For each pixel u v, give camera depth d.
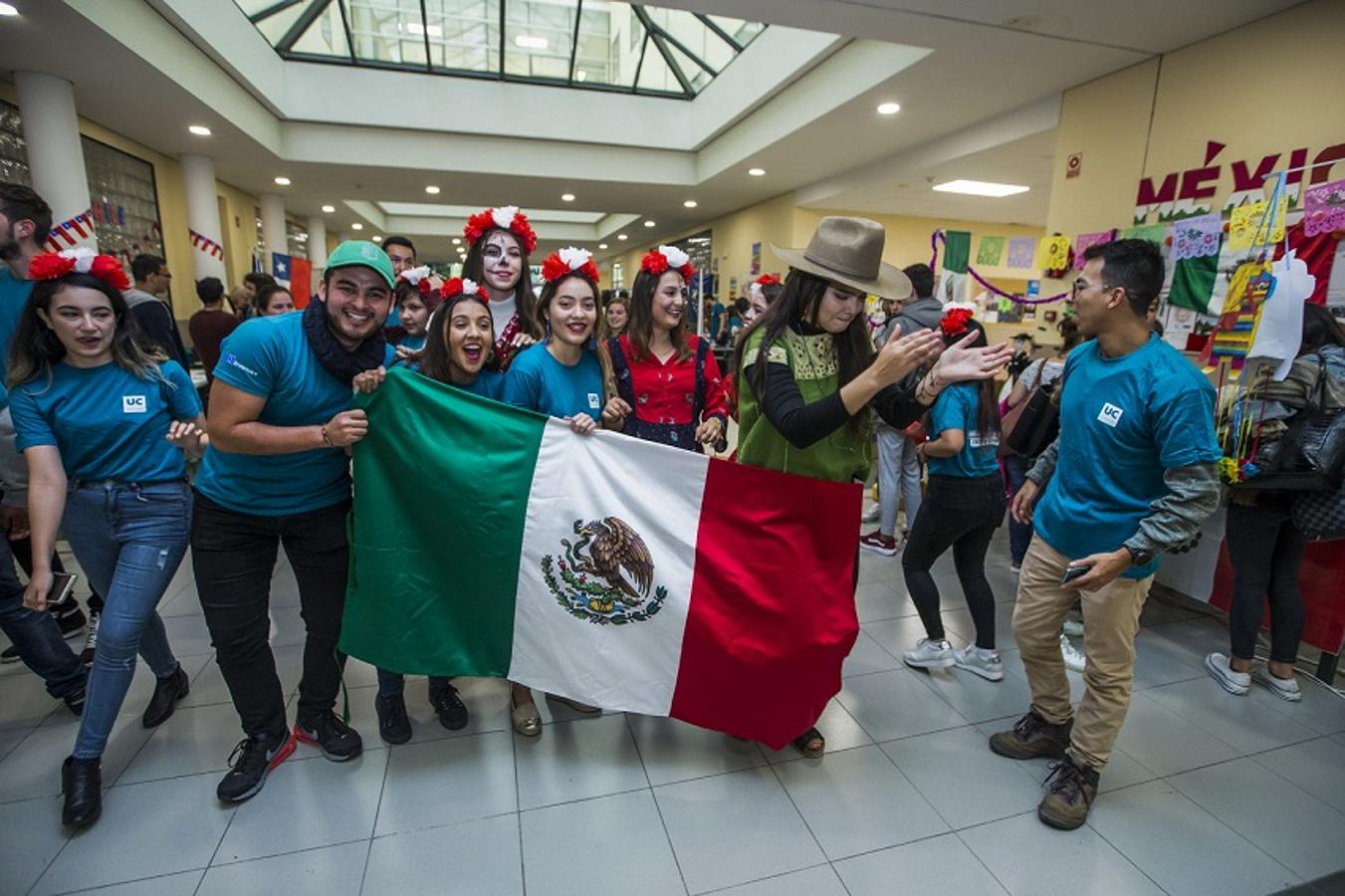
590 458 1.84
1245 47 3.48
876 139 6.57
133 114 6.08
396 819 1.72
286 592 3.08
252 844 1.62
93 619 2.50
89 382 1.66
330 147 7.89
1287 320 2.27
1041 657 1.96
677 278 2.19
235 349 1.52
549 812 1.76
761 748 2.05
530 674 1.88
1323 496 2.18
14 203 1.97
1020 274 11.06
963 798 1.86
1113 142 4.38
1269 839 1.73
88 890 1.48
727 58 7.43
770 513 1.79
